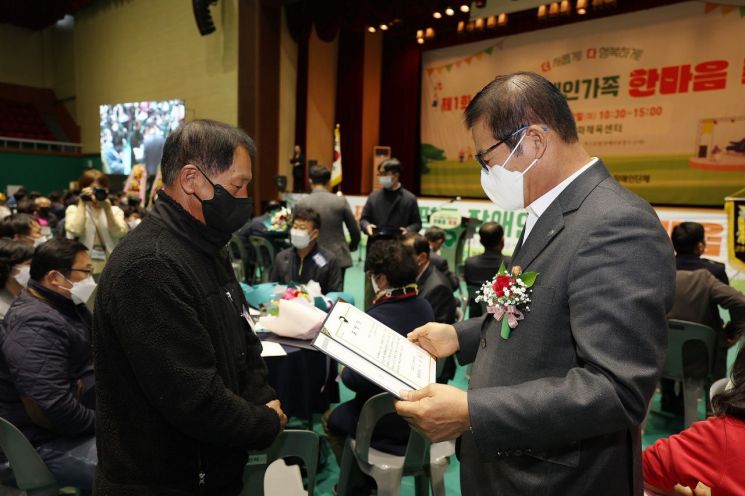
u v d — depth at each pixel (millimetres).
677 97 7570
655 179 7898
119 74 12508
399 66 10508
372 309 1865
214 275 1043
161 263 899
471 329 1178
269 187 9625
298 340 2156
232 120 9750
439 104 10258
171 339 884
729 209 4883
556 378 775
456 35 9797
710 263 2680
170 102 10297
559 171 881
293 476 1539
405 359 1027
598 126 8367
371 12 8109
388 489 1604
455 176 10219
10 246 2072
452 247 5617
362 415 1585
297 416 2145
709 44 7223
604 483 842
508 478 890
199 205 995
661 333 732
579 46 8391
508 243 6965
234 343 1089
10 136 13695
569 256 818
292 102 9938
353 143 10562
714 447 808
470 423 758
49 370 1568
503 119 878
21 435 1480
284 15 9562
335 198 3924
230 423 951
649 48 7738
